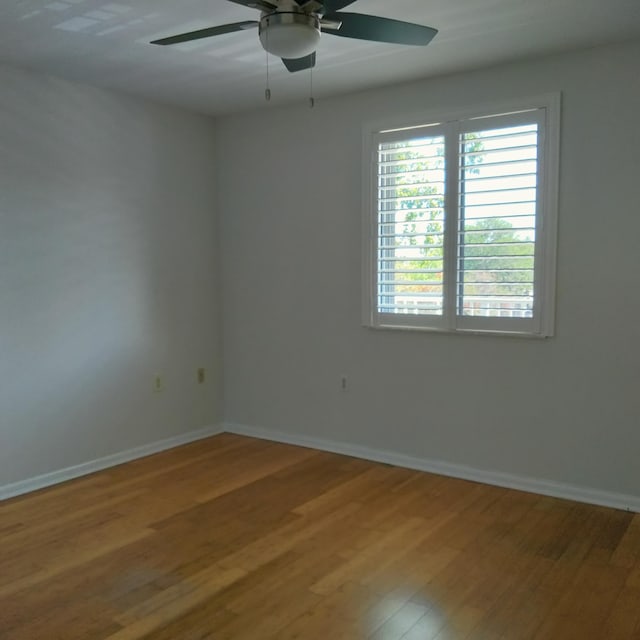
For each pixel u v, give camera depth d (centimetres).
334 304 420
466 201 360
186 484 365
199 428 466
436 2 260
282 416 454
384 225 393
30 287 354
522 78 337
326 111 411
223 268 474
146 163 416
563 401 339
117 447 406
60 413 371
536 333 341
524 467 353
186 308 452
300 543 284
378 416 407
